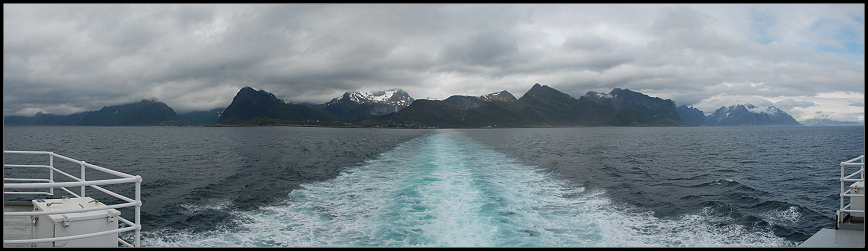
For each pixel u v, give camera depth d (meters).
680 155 41.66
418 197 14.53
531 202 14.05
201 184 20.59
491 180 19.08
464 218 11.65
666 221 12.28
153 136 110.81
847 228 8.09
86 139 88.69
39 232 6.26
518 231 10.55
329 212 12.63
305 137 99.38
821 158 37.75
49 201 6.41
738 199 16.47
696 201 15.45
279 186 18.73
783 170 27.66
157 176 24.17
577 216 12.30
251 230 11.07
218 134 132.12
